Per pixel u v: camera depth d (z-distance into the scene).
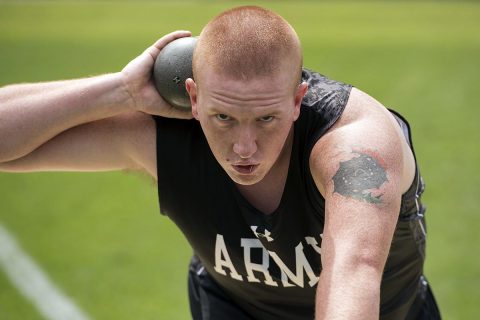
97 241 12.76
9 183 15.70
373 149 4.62
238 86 4.32
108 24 32.94
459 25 33.00
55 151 5.52
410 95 21.81
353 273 4.16
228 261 5.61
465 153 16.91
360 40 29.80
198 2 38.06
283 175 5.06
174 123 5.41
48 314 10.20
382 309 5.94
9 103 5.39
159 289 10.95
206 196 5.35
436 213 13.71
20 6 37.09
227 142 4.51
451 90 22.25
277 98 4.37
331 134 4.78
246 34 4.35
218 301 6.41
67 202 14.64
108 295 10.76
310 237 5.21
